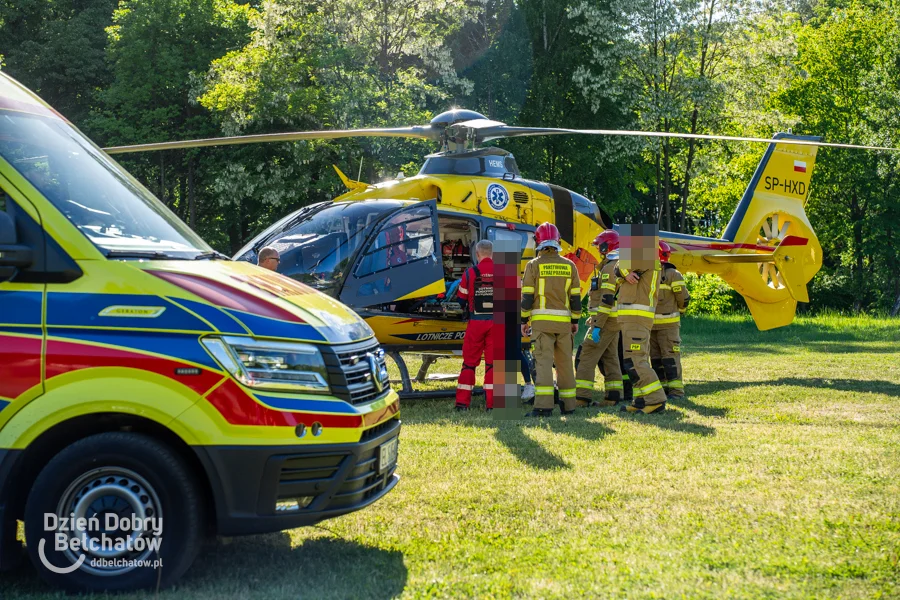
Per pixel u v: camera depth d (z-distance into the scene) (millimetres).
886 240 36531
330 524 4777
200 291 3859
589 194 36750
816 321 25891
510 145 35062
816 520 4695
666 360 9930
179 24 35344
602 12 32594
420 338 10055
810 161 14656
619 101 33844
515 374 9102
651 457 6398
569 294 8812
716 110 32188
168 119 35031
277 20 31141
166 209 4730
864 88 35750
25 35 39094
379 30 31938
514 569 3979
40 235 3777
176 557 3691
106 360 3664
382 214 9766
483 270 9172
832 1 44938
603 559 4102
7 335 3676
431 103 38844
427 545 4375
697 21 31672
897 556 4055
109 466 3682
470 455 6531
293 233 9883
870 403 9320
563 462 6266
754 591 3656
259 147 31562
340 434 3893
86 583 3682
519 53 38312
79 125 38000
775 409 8891
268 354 3820
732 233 14516
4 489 3637
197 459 3785
